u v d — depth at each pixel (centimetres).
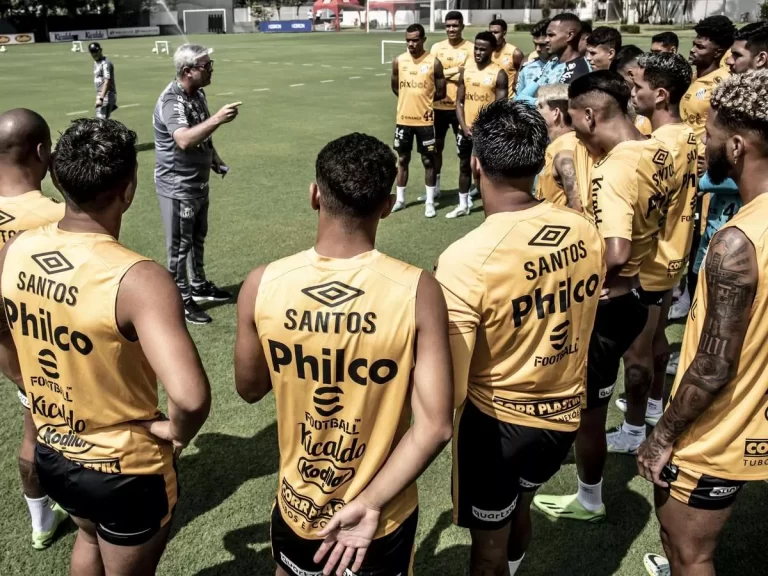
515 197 215
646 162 289
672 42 611
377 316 176
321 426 187
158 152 522
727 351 197
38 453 219
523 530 265
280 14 6712
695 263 463
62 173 194
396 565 200
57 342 198
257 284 184
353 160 174
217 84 2064
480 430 228
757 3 5009
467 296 209
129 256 196
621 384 459
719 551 306
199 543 315
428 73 777
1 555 305
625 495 348
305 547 201
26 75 2377
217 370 474
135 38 5050
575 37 636
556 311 216
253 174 1012
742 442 208
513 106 216
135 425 210
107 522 214
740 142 199
